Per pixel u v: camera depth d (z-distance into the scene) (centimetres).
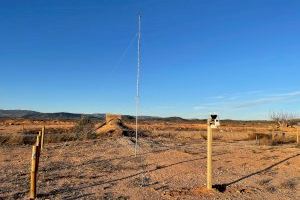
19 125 7300
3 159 1984
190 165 1844
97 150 2475
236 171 1717
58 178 1474
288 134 4328
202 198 1184
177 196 1203
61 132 3975
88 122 4212
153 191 1277
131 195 1216
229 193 1258
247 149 2734
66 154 2245
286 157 2209
